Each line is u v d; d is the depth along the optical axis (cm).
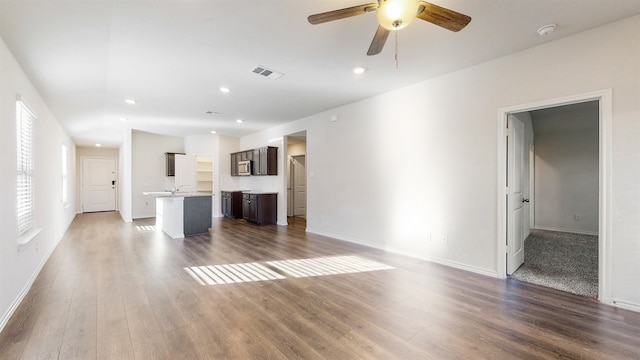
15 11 218
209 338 210
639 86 246
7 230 249
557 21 252
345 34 270
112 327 224
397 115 435
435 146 388
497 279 328
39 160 379
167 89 417
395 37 271
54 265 382
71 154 809
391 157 446
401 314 247
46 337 210
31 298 278
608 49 259
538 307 258
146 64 329
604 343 202
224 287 307
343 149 530
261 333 217
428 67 351
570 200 614
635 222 248
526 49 304
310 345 202
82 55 299
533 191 656
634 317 238
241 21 245
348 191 521
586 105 517
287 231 625
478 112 344
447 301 272
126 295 285
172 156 859
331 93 452
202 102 490
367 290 299
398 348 198
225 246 488
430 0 221
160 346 200
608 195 260
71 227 679
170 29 255
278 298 279
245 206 768
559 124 603
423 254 406
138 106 508
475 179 349
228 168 888
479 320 236
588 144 594
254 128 754
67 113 523
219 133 837
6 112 258
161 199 659
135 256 426
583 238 547
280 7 225
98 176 1020
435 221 390
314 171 600
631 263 250
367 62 334
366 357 188
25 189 326
